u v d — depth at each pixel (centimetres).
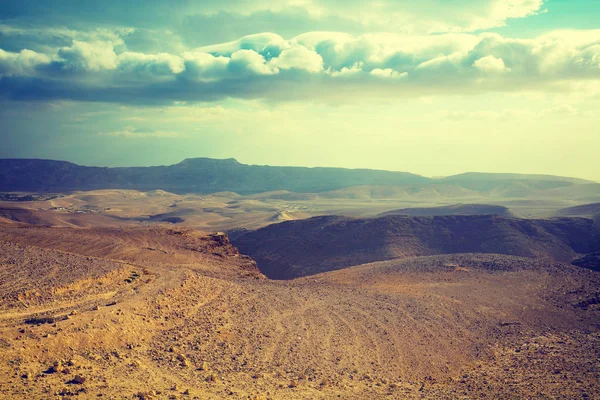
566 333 4134
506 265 6956
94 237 7662
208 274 5919
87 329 2720
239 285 4891
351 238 15725
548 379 2833
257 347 3123
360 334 3688
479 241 15650
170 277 4400
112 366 2378
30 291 3309
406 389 2684
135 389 2064
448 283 5975
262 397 2194
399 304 4784
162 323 3253
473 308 4838
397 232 15900
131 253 6850
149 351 2738
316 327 3722
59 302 3250
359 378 2816
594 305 5103
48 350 2381
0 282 3525
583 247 16475
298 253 15388
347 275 6950
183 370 2511
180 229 8900
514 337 3981
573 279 6241
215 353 2905
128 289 3834
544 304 5119
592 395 2505
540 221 17738
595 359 3272
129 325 2984
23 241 6856
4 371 2059
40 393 1858
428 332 3938
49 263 4256
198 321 3447
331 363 3027
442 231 16212
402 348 3500
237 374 2586
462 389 2716
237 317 3700
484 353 3575
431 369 3177
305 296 4784
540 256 14525
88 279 3806
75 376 2075
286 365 2875
